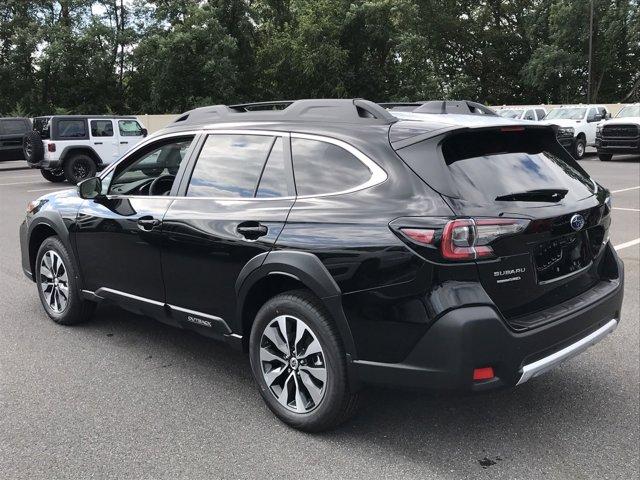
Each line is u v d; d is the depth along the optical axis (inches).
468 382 109.7
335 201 125.9
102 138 691.4
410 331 112.8
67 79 1444.4
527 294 119.6
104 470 117.9
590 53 1392.7
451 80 1658.5
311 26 1368.1
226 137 152.4
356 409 128.0
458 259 109.5
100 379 159.8
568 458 121.6
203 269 146.2
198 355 176.7
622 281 144.2
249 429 133.8
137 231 161.8
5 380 158.7
